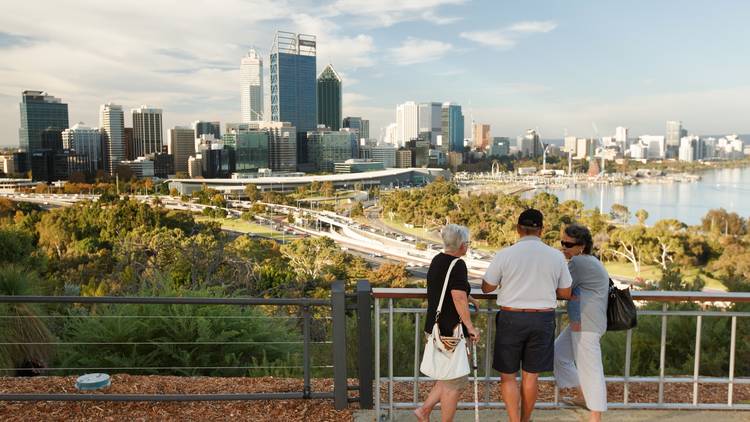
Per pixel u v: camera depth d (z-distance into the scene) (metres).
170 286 8.61
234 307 7.24
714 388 5.18
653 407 4.56
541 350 3.94
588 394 4.06
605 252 106.69
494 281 4.03
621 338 7.34
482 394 5.00
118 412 4.35
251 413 4.36
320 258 80.62
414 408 4.46
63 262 70.31
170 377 5.23
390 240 147.50
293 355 7.22
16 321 6.35
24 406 4.42
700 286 9.74
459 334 3.87
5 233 16.28
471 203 177.00
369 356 4.41
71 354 6.61
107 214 123.94
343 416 4.32
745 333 7.35
